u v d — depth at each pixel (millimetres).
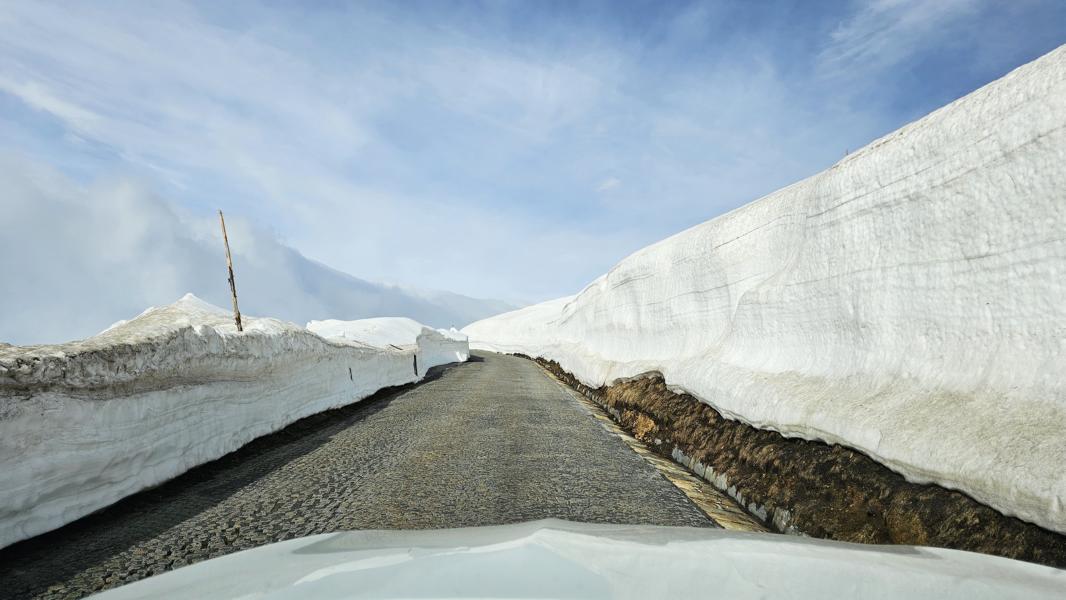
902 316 4359
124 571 2807
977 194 3727
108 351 3906
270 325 7156
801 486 4191
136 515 3738
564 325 28969
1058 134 3152
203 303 6879
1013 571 1214
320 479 4805
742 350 6973
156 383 4473
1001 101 3650
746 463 5184
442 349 28828
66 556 2996
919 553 1311
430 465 5414
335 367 9602
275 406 6910
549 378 19781
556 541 1253
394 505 4035
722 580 1040
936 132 4215
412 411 9570
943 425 3266
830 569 1133
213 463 5250
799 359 5715
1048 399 2855
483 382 16219
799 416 4727
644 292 13039
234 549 3125
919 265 4254
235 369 5879
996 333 3445
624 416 10031
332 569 1098
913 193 4375
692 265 10008
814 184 6113
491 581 1002
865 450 3740
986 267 3611
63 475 3410
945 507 2959
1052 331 3066
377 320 27172
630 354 13562
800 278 5945
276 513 3816
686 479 5566
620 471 5586
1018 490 2529
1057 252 3113
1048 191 3195
